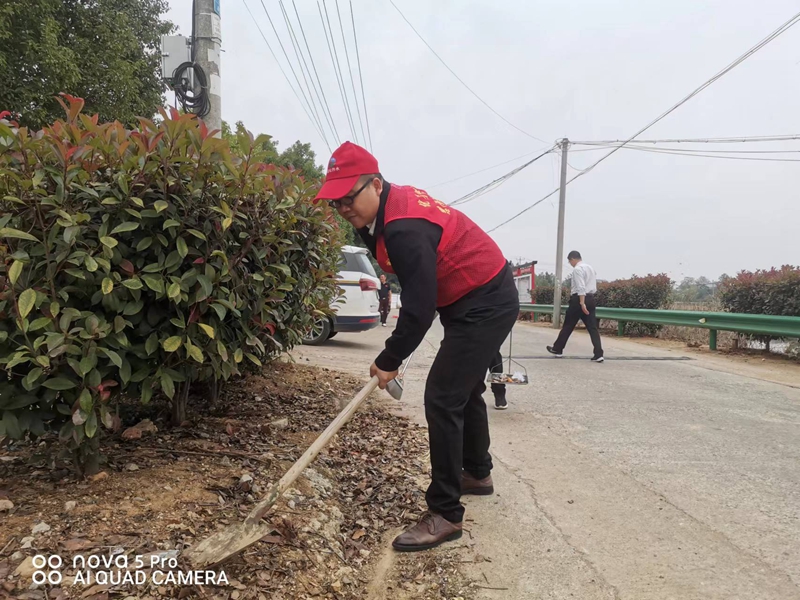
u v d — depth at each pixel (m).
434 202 2.65
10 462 2.74
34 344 2.07
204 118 6.43
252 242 2.99
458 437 2.64
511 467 3.69
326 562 2.35
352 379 5.97
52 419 2.36
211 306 2.59
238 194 2.76
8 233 2.04
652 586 2.33
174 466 2.79
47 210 2.29
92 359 2.20
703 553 2.60
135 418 3.51
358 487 3.21
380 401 5.24
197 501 2.46
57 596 1.77
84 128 2.50
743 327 9.24
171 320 2.49
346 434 4.04
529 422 4.80
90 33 9.59
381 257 2.71
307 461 2.29
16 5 7.79
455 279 2.63
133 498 2.38
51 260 2.22
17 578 1.82
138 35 10.78
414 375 6.87
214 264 2.64
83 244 2.30
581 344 11.04
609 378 6.96
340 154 2.50
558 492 3.29
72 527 2.11
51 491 2.38
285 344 3.76
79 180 2.33
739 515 3.00
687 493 3.29
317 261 3.85
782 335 8.55
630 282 14.59
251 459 3.02
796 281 8.64
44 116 8.34
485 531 2.80
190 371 2.74
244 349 3.08
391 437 4.13
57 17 9.18
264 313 3.09
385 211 2.52
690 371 7.62
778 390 6.31
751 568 2.47
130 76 9.80
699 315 10.12
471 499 3.18
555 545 2.67
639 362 8.43
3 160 2.19
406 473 3.48
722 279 10.70
